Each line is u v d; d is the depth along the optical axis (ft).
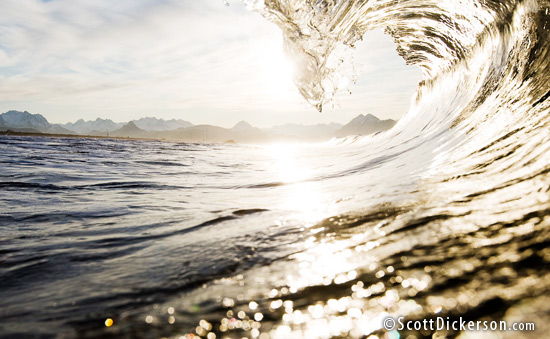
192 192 13.89
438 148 13.21
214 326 3.41
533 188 5.63
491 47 17.58
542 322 2.68
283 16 15.96
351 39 19.19
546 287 3.13
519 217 4.82
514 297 3.10
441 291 3.46
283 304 3.73
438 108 26.07
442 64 26.55
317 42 17.26
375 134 55.57
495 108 12.71
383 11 19.31
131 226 8.10
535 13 12.82
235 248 5.85
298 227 6.68
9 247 6.59
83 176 19.16
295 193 11.63
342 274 4.26
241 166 29.09
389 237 5.28
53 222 8.68
